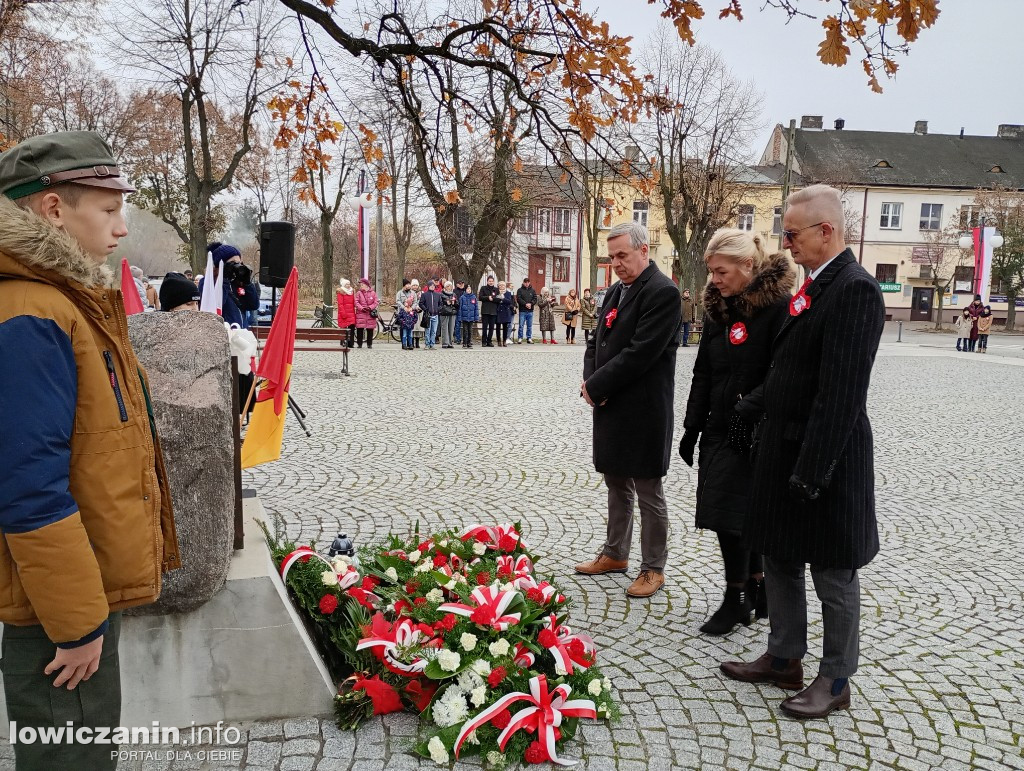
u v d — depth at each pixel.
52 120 24.55
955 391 12.79
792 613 3.02
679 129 26.08
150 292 13.34
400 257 33.78
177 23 17.67
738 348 3.30
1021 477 6.78
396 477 6.18
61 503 1.45
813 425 2.62
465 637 2.69
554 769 2.44
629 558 4.50
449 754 2.45
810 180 40.22
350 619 2.84
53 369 1.46
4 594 1.51
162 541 1.82
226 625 2.53
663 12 3.21
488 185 16.56
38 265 1.49
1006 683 3.14
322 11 3.93
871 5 2.50
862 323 2.60
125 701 2.47
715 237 3.36
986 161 46.16
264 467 6.41
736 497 3.33
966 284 43.25
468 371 13.49
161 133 26.58
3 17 13.41
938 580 4.29
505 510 5.35
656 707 2.86
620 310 3.87
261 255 7.65
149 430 1.74
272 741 2.49
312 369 13.19
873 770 2.51
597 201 4.24
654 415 3.79
